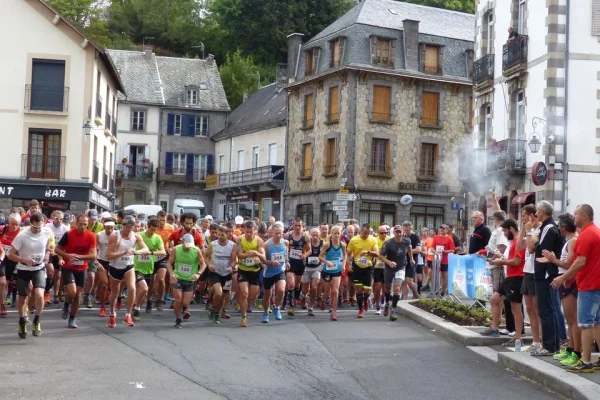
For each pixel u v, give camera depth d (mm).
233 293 19781
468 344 13180
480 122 33500
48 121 38625
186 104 64312
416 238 21281
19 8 38594
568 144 27172
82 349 12195
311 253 18109
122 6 84500
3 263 16359
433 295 22375
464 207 39500
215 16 82500
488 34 33344
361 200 44812
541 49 28125
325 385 10023
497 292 13344
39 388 9359
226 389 9625
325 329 15211
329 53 47000
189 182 64000
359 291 17594
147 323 15625
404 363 11594
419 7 48812
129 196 63188
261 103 60125
